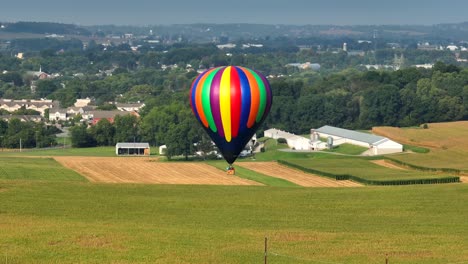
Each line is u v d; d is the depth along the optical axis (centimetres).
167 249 19538
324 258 19000
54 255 18788
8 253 18862
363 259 18962
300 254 19350
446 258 19238
